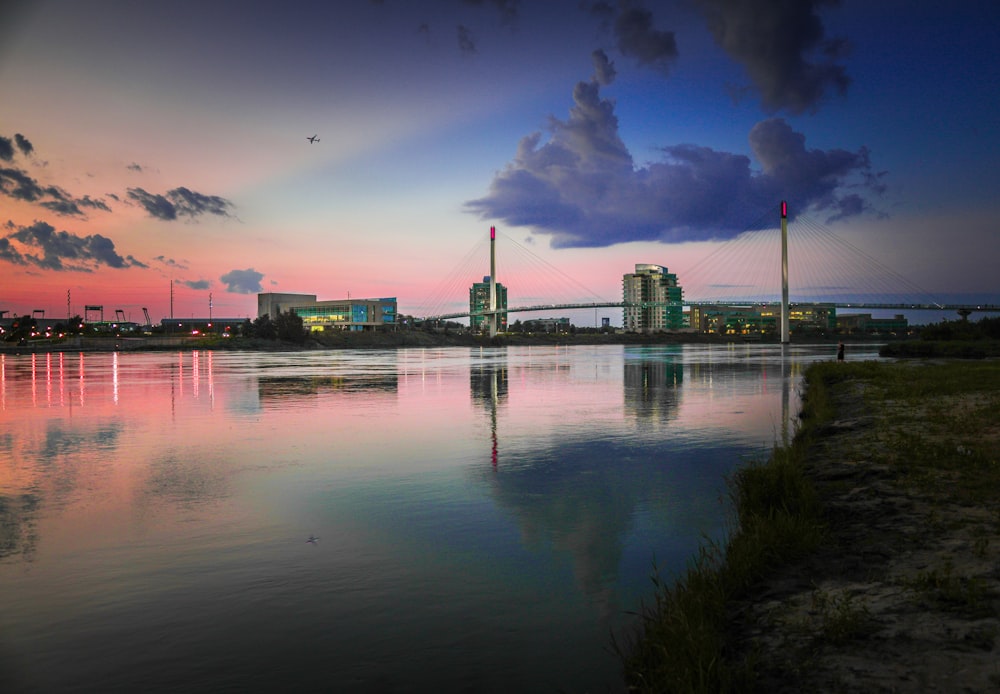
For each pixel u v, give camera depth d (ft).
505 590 27.68
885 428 57.93
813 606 21.91
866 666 17.12
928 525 29.81
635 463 55.31
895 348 274.36
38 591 27.53
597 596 27.02
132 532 35.96
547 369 222.07
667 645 19.53
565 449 62.59
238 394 125.70
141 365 271.69
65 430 76.59
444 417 88.43
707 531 35.78
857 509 33.73
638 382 154.40
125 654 22.11
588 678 20.35
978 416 58.75
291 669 21.07
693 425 78.95
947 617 19.45
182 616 25.09
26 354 451.53
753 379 161.38
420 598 26.89
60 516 39.22
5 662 21.54
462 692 19.61
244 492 45.42
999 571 22.86
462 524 37.52
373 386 146.72
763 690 16.81
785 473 37.14
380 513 39.96
